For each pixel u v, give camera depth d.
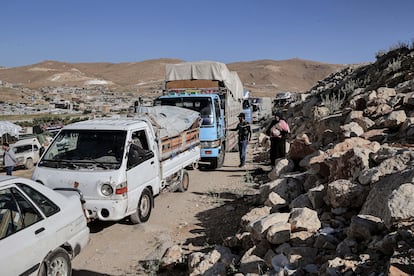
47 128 25.58
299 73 151.38
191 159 11.22
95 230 7.59
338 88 19.39
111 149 7.60
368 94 11.98
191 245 6.67
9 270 4.15
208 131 13.28
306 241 5.10
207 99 13.48
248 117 27.06
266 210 6.75
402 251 3.57
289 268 4.51
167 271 5.73
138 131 8.23
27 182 4.99
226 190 10.43
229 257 5.32
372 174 5.75
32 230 4.60
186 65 15.81
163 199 9.80
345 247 4.50
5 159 15.68
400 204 4.33
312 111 15.46
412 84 11.51
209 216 8.29
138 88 117.62
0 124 23.80
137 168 7.66
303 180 7.84
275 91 104.69
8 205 4.54
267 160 14.88
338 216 5.78
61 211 5.18
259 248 5.25
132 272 5.80
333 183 6.10
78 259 6.32
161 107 11.48
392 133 8.95
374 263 3.87
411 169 4.94
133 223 7.79
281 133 11.64
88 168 7.30
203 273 5.00
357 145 8.03
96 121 8.64
